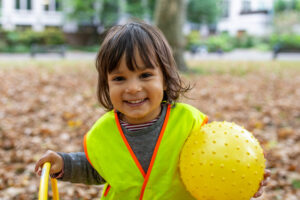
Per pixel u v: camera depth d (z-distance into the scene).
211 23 35.16
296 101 7.35
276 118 5.97
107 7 27.48
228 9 39.97
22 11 30.56
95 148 1.71
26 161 4.07
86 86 8.61
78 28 29.14
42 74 10.64
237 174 1.41
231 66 14.46
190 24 36.50
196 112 1.74
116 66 1.54
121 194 1.67
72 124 5.43
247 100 7.33
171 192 1.64
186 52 27.25
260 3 40.03
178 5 11.26
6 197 3.32
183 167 1.53
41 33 25.09
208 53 27.47
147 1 29.55
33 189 3.46
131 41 1.54
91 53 23.97
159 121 1.69
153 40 1.60
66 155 1.74
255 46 33.88
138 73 1.54
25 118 5.82
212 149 1.45
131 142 1.68
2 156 4.21
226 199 1.44
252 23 38.97
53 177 1.72
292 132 5.09
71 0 26.64
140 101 1.56
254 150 1.46
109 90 1.74
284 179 3.69
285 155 4.24
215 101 7.13
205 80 9.84
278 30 32.75
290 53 23.44
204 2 33.47
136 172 1.64
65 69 12.13
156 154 1.64
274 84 9.59
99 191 3.47
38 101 6.99
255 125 5.43
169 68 1.66
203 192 1.46
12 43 23.77
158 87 1.58
